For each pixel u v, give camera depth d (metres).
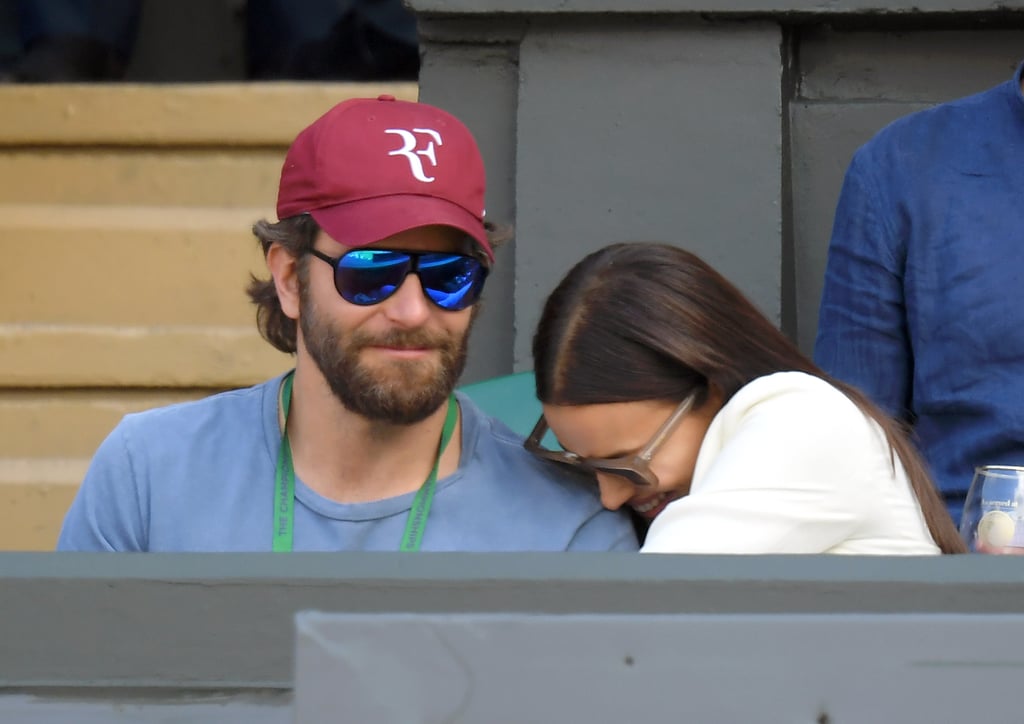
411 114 7.47
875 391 9.06
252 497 7.30
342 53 13.29
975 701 3.75
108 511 7.32
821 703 3.76
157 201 12.23
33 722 3.98
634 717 3.76
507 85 11.08
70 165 12.26
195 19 14.23
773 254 10.70
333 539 7.22
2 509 11.74
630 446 7.13
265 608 3.97
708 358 6.98
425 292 6.96
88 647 3.99
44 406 11.91
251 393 7.75
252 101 12.12
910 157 9.05
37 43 12.95
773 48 10.73
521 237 10.90
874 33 11.08
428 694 3.77
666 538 6.38
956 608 3.83
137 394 11.95
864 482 6.62
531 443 7.51
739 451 6.55
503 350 11.05
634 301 7.04
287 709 3.96
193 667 3.98
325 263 7.08
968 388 8.66
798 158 11.17
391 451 7.29
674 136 10.80
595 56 10.84
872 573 3.89
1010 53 10.99
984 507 6.68
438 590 3.91
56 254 12.09
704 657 3.76
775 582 3.87
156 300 12.05
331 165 7.12
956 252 8.73
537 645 3.77
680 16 10.73
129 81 13.78
